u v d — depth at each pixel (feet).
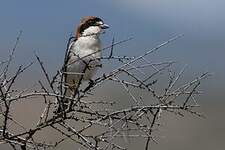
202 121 123.95
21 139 36.01
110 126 34.47
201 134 116.57
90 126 35.53
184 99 36.63
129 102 35.76
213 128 122.83
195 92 35.88
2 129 36.86
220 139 116.78
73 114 36.52
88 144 35.19
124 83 36.14
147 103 35.32
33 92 35.91
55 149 38.93
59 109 36.88
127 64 36.17
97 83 38.04
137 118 34.94
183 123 114.32
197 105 35.55
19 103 38.50
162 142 91.66
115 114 35.19
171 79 35.86
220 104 143.54
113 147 34.47
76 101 36.19
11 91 34.71
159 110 35.17
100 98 37.24
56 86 37.09
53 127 36.35
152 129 34.73
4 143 35.86
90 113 36.35
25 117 39.34
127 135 34.35
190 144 107.86
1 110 35.47
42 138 38.50
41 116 36.58
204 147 112.68
